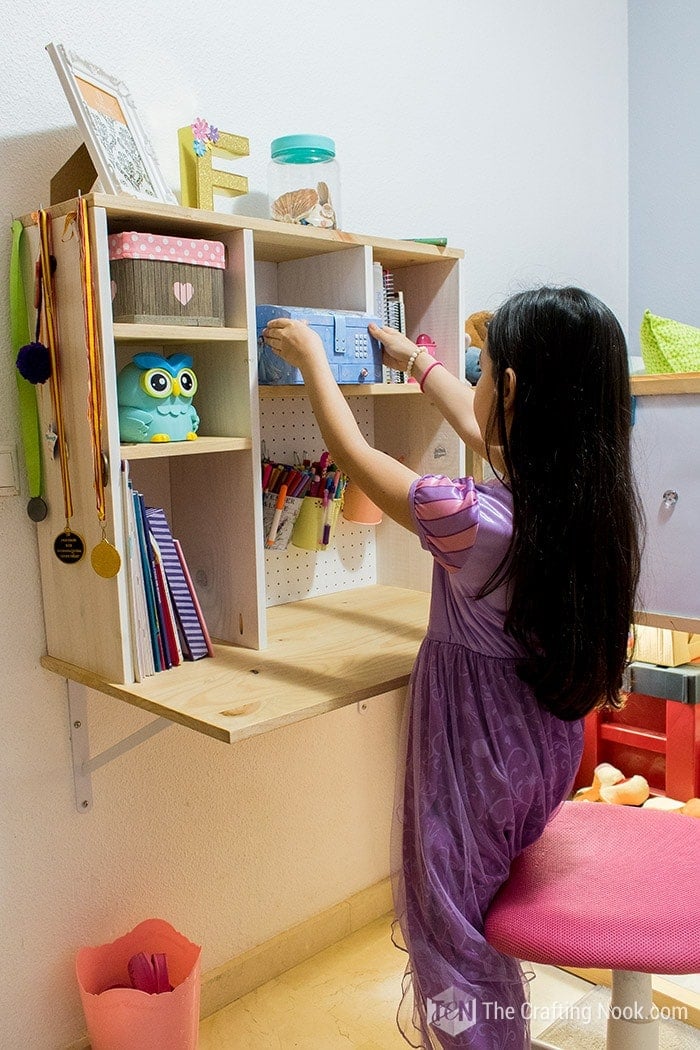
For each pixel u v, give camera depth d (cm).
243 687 123
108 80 133
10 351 136
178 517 151
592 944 105
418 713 121
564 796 123
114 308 123
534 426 107
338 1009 169
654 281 254
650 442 154
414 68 194
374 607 166
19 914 145
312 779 185
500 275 220
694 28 236
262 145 167
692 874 118
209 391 142
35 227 127
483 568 111
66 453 128
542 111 227
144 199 124
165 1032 140
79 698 147
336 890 192
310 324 138
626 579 110
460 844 116
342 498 167
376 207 189
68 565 133
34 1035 148
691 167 242
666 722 202
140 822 158
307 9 172
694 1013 162
